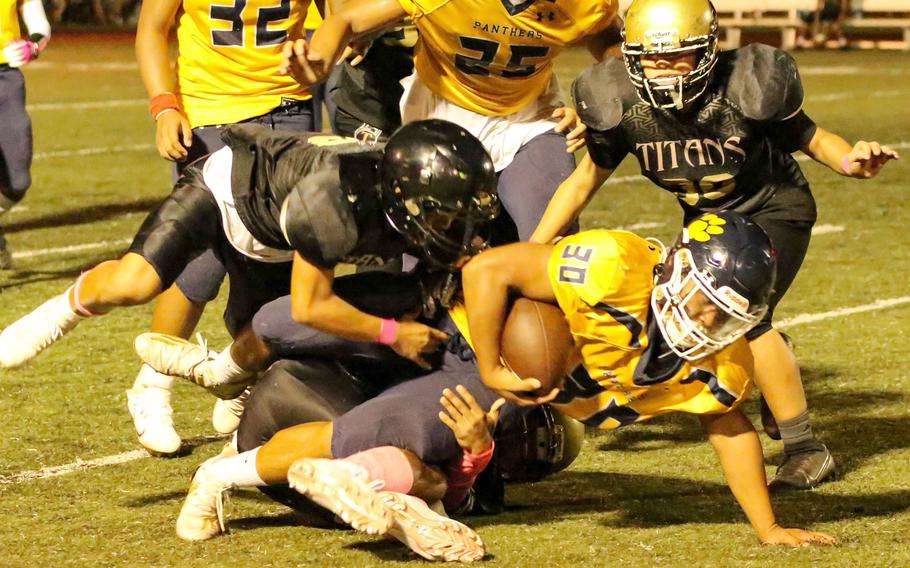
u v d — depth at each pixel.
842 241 20.62
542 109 11.76
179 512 9.83
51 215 22.55
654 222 21.89
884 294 17.28
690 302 8.15
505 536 9.31
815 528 9.48
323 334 9.16
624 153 10.28
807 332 15.47
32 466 10.96
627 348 8.39
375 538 9.29
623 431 12.18
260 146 9.50
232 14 12.28
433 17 10.84
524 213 11.34
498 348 8.54
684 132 9.77
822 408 12.70
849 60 52.81
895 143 30.92
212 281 11.60
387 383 9.40
